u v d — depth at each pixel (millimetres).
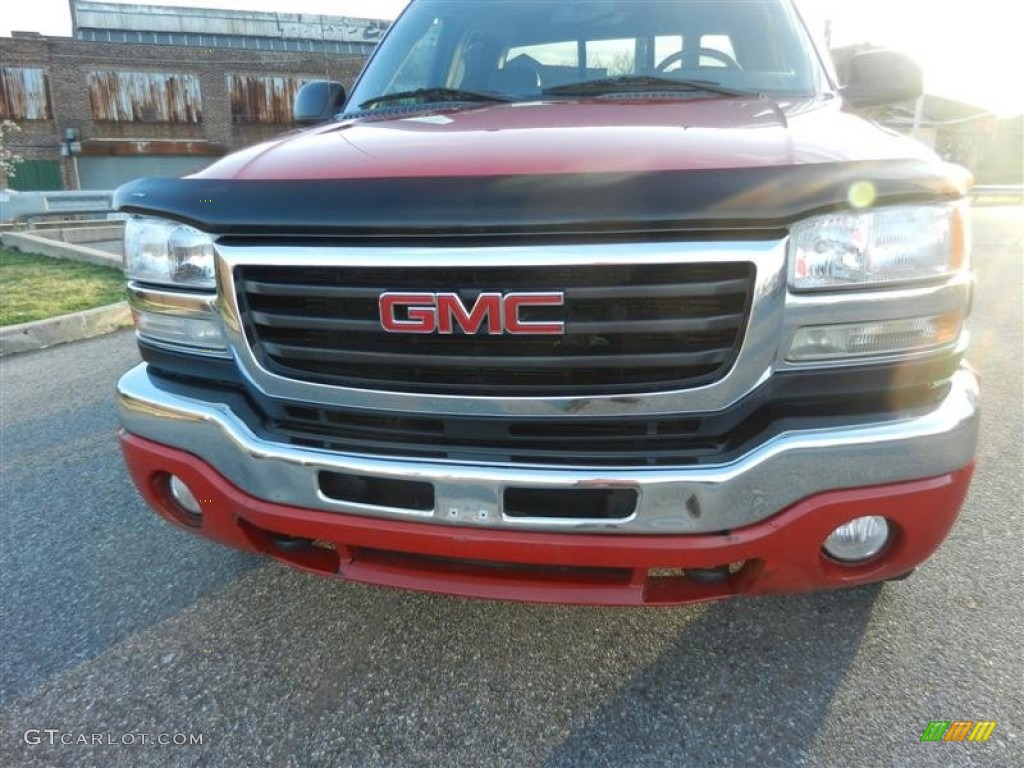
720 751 1734
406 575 1776
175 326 1898
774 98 2322
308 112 2992
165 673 2055
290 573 2516
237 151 2146
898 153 1613
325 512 1743
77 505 3045
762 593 1711
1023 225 13156
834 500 1572
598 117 2023
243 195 1708
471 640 2150
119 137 28891
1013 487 2924
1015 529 2604
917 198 1512
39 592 2438
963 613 2162
